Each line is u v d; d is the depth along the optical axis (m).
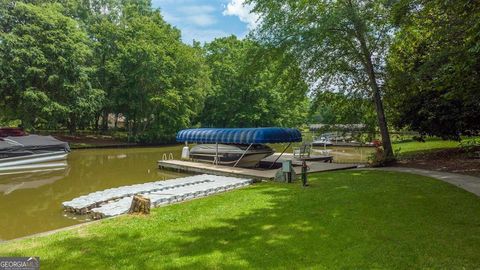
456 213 7.51
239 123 53.22
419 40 17.59
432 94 17.23
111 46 43.16
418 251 5.45
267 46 18.42
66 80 34.31
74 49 35.03
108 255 5.84
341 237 6.30
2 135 27.09
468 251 5.38
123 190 13.59
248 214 8.35
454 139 19.52
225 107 52.38
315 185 12.06
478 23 8.65
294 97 19.45
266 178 15.35
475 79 11.16
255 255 5.61
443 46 13.47
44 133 39.50
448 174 13.02
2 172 21.14
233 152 20.19
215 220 7.95
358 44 17.61
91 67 39.12
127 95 42.62
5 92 33.16
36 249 6.22
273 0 18.20
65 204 11.73
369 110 18.89
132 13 45.75
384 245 5.77
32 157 23.48
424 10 12.74
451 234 6.18
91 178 18.81
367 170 15.52
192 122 53.97
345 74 18.25
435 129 18.62
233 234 6.82
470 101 13.64
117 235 6.98
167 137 44.91
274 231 6.88
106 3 45.94
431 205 8.28
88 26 43.28
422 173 13.55
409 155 20.00
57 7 37.16
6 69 31.48
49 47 33.09
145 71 40.94
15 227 10.05
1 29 32.53
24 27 32.34
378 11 16.73
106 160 26.91
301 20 17.39
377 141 20.88
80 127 46.28
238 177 16.77
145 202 8.96
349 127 19.08
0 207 12.40
